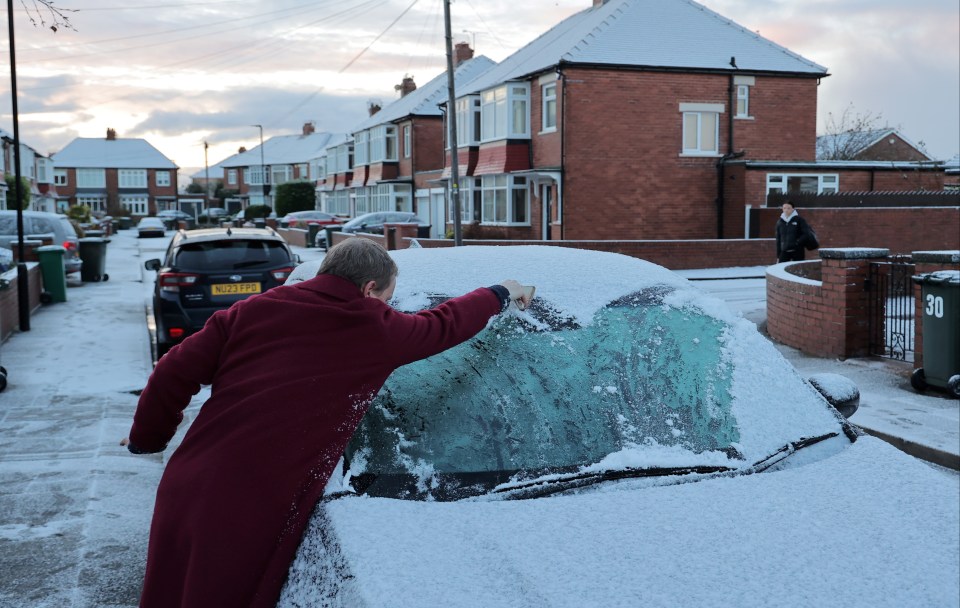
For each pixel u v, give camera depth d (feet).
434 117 146.51
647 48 93.71
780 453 9.27
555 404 9.22
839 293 31.58
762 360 10.48
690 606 6.49
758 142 95.66
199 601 7.38
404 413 8.85
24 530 15.35
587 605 6.44
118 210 286.66
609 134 91.61
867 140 153.89
